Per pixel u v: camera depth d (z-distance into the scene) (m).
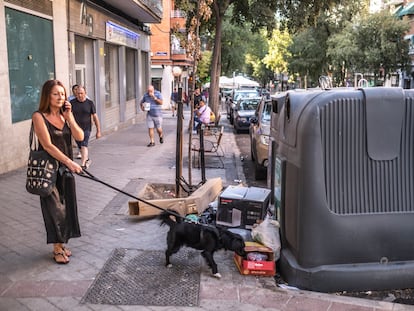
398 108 4.34
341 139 4.30
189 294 4.21
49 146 4.46
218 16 21.89
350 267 4.42
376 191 4.39
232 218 5.59
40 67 11.48
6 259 4.89
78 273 4.59
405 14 38.72
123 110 20.64
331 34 36.75
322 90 4.73
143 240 5.54
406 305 4.14
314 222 4.32
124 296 4.14
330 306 4.05
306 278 4.39
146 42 26.52
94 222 6.19
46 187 4.48
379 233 4.41
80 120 9.94
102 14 16.92
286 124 4.86
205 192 6.68
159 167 10.60
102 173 9.77
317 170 4.27
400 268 4.46
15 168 10.00
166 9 38.66
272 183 5.62
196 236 4.63
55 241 4.66
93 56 16.53
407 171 4.44
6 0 9.53
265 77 84.06
